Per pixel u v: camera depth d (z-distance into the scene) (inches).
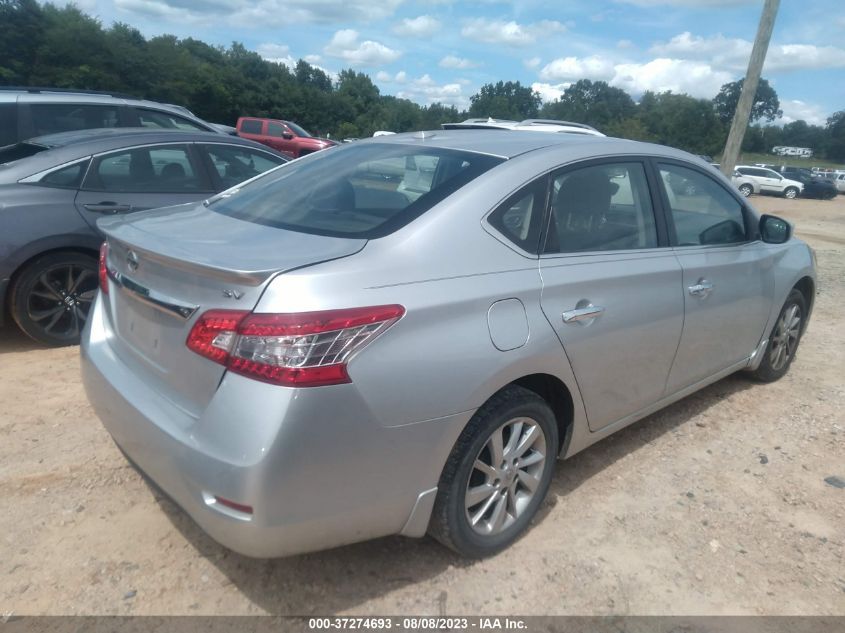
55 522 114.3
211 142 226.4
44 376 173.0
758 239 168.9
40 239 183.5
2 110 266.7
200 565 106.1
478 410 101.5
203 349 88.0
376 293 90.0
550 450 117.2
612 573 110.3
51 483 125.2
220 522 85.7
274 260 90.4
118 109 290.7
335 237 100.8
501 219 108.7
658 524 124.7
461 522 103.3
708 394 187.3
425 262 97.3
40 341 191.3
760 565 115.0
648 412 142.9
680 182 146.9
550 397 120.5
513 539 115.0
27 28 1999.3
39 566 104.0
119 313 110.2
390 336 89.2
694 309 142.3
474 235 104.1
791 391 193.6
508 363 101.0
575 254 118.0
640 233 134.2
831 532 125.7
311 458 84.2
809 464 150.9
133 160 207.0
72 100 282.0
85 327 119.5
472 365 96.7
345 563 108.4
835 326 274.4
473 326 97.8
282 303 84.5
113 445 139.4
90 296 197.3
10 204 181.3
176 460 88.7
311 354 83.3
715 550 118.2
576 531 120.9
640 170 137.4
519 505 114.5
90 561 105.7
